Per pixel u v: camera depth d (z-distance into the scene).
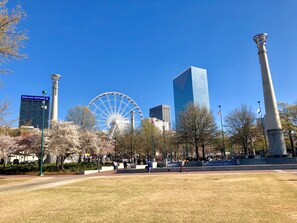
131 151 69.38
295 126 56.97
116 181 23.14
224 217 8.51
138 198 13.05
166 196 13.38
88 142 54.31
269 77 52.53
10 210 10.69
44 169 42.50
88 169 44.78
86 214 9.60
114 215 9.33
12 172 41.97
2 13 15.60
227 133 66.19
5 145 50.44
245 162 46.69
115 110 79.88
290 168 31.81
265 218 8.20
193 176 25.72
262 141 65.19
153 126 81.50
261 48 54.41
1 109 24.39
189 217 8.68
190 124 59.44
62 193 15.68
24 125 38.16
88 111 67.75
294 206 9.86
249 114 61.47
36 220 8.84
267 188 14.82
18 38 16.48
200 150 103.44
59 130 44.72
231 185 16.91
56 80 66.12
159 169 37.28
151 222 8.20
